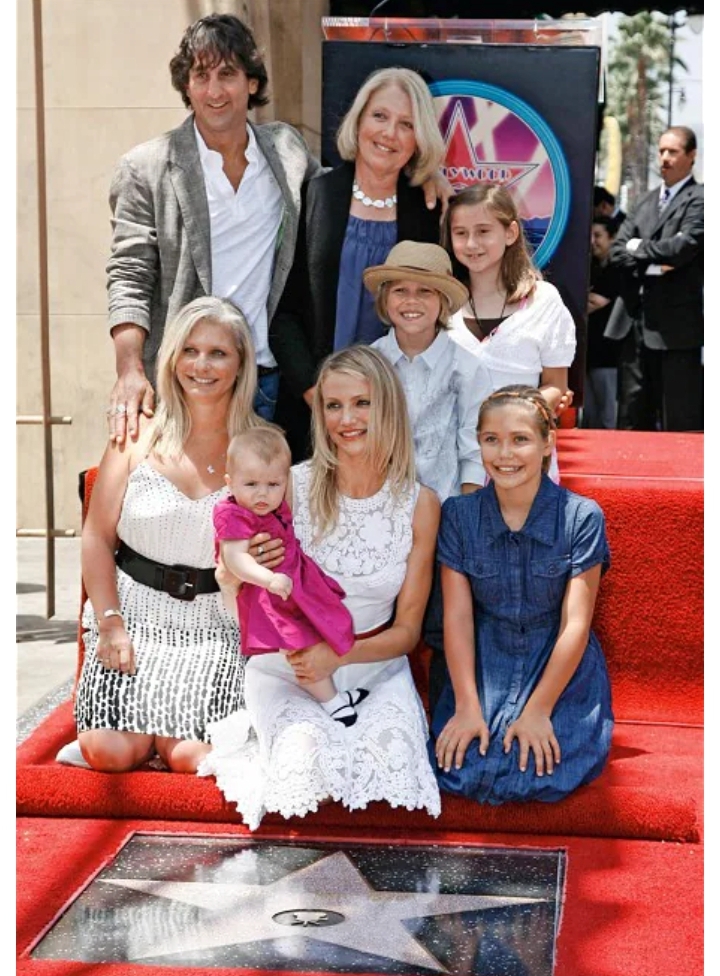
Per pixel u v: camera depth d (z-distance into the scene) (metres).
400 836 3.34
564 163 4.39
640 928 2.82
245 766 3.45
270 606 3.40
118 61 6.83
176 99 6.86
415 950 2.76
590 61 4.34
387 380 3.53
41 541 7.29
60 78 6.88
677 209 7.02
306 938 2.80
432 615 3.76
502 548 3.56
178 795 3.43
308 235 4.16
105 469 3.77
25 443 7.21
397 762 3.34
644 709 4.12
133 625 3.69
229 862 3.19
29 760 3.75
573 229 4.43
